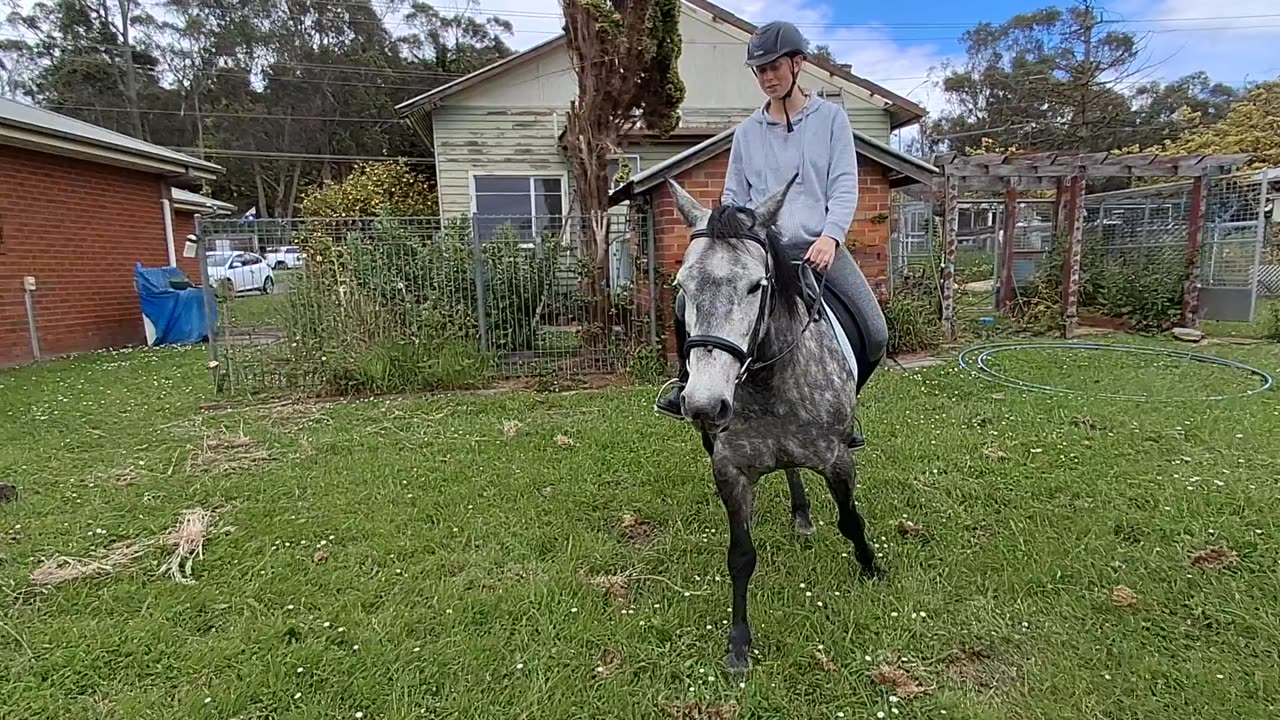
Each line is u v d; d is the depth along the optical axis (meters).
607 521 3.60
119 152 10.23
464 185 13.34
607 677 2.31
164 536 3.44
